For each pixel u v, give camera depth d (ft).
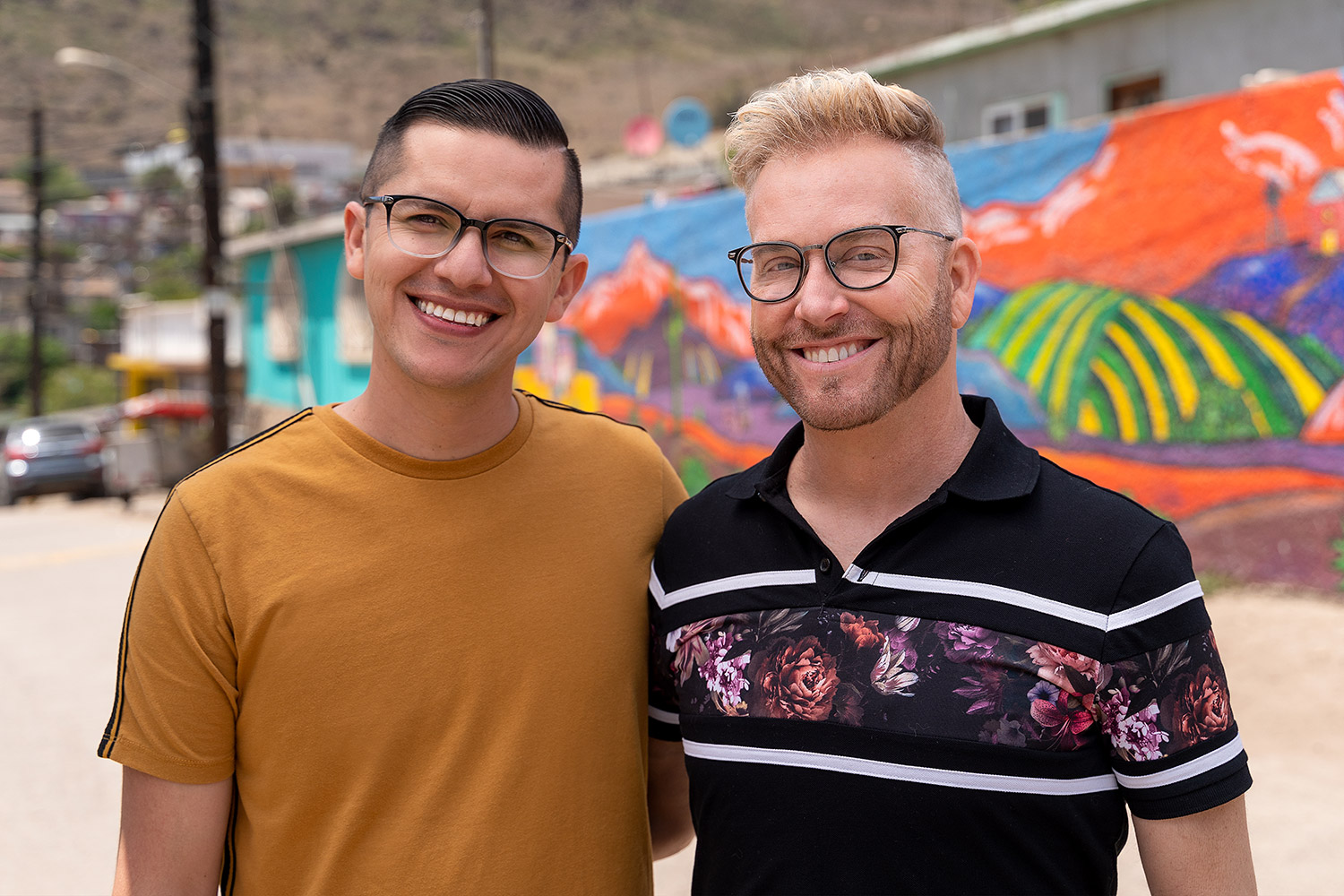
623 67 382.42
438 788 5.65
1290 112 18.07
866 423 5.60
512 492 6.11
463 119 5.87
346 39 414.21
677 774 6.95
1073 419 21.49
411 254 5.77
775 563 5.80
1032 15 39.86
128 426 81.76
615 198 54.54
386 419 6.04
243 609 5.62
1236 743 5.09
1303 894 10.98
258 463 5.85
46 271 152.56
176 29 398.83
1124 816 5.40
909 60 44.19
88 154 295.69
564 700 5.96
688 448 33.78
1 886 14.33
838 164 5.65
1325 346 17.72
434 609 5.78
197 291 153.48
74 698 22.76
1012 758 5.07
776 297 5.79
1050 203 21.83
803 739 5.40
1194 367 19.54
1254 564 18.79
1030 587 5.21
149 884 5.55
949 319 5.78
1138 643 5.04
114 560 42.24
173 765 5.50
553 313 6.48
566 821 5.90
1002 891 5.11
